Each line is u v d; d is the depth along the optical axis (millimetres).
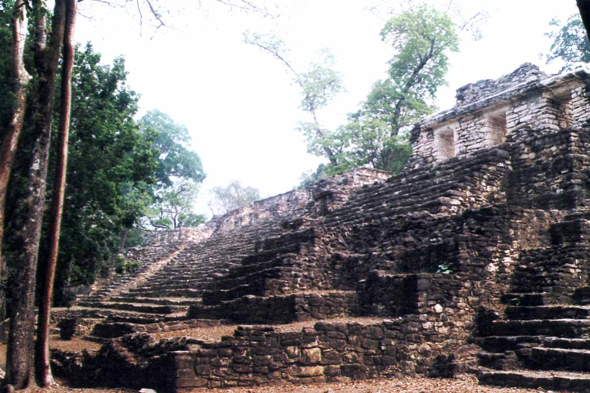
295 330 10352
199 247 29500
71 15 11383
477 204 15211
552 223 13000
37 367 10875
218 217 34125
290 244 15734
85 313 20766
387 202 17797
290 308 12023
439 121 20938
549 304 10992
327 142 32156
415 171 19188
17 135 11750
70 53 11273
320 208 21562
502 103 18641
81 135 17781
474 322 11633
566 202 14438
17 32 12117
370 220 16375
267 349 10047
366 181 22422
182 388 9367
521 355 9938
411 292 11406
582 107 16344
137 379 10438
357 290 12875
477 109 19344
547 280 11453
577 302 11156
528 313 11039
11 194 14781
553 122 17281
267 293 13297
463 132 20094
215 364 9703
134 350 11336
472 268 11898
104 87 18734
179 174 49906
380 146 31203
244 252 23844
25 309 10797
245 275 15414
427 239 13375
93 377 11742
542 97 17359
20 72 11992
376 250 14234
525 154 16047
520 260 12453
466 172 16016
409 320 11055
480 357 10633
